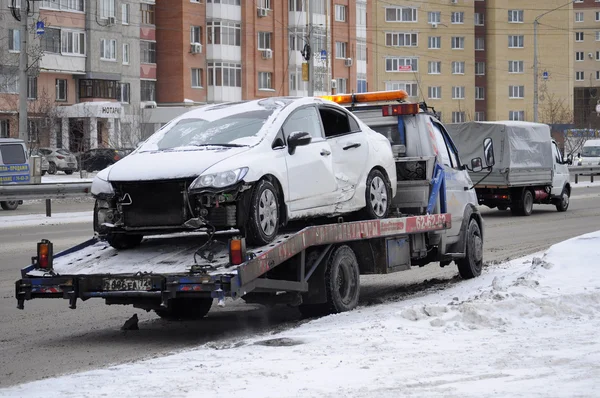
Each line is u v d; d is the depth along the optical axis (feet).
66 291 41.75
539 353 34.42
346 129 51.52
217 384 30.27
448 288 57.62
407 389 29.12
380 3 464.24
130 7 315.78
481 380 30.27
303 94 356.79
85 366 36.96
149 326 46.93
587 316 42.37
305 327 42.52
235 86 339.36
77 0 298.15
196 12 331.36
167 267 41.01
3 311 51.55
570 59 491.72
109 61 307.78
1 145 144.15
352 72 382.63
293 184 45.32
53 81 294.25
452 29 474.90
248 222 42.16
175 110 312.50
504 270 65.72
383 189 52.95
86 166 251.39
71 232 99.35
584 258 55.83
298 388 29.48
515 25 488.44
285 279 44.60
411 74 469.16
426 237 56.90
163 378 31.37
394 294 56.90
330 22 370.94
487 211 143.02
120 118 298.35
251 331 44.70
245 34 340.59
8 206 136.26
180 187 42.11
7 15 273.75
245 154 43.24
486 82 490.08
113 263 42.88
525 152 132.46
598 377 30.27
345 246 47.88
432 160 57.21
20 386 31.12
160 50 328.90
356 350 35.53
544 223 114.42
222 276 38.78
